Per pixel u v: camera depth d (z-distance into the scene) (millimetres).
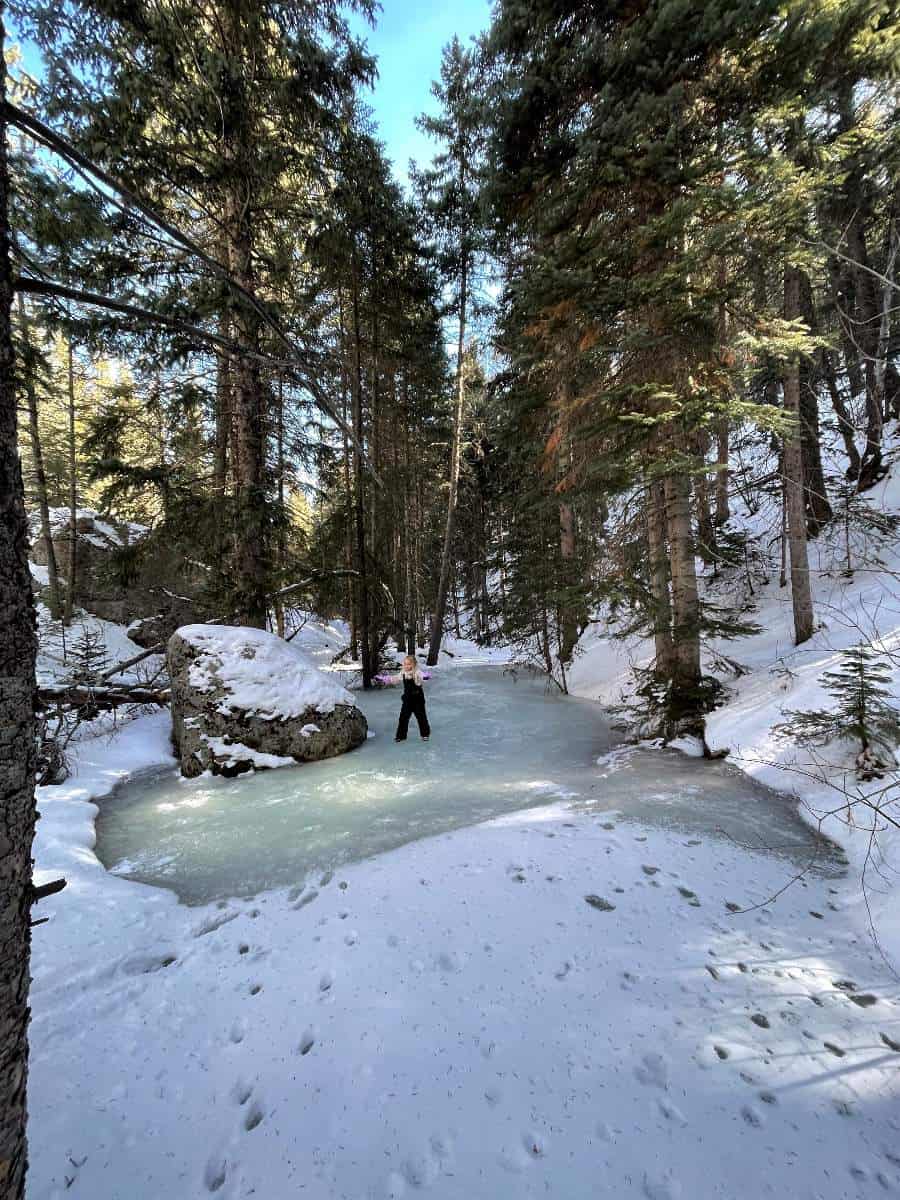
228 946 3062
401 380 15648
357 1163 1784
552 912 3096
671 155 5430
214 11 6660
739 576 11734
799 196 5129
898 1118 1807
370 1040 2281
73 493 12711
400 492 16094
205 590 9602
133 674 10875
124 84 5648
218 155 6758
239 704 6676
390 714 9641
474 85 11062
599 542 9305
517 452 10805
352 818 4895
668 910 3074
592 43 5418
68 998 2668
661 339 5645
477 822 4641
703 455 7391
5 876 1218
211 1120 2002
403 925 3072
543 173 6305
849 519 9148
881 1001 2326
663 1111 1868
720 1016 2271
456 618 24781
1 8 1157
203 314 7062
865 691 4492
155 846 4465
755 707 6336
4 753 1217
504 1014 2361
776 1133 1772
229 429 10461
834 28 4660
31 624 1302
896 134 5559
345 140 8578
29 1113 2037
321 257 9578
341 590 10945
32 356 2818
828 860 3664
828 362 9906
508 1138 1815
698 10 4809
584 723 8625
